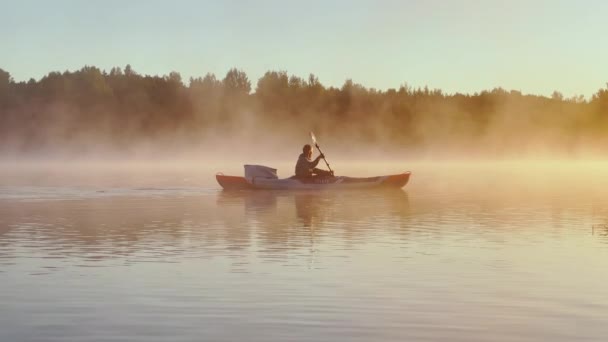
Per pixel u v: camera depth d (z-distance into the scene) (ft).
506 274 28.81
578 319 22.25
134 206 57.62
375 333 20.81
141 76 302.45
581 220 47.55
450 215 50.67
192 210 54.29
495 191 77.05
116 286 26.63
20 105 283.18
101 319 22.22
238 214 51.24
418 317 22.47
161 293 25.54
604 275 28.60
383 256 32.96
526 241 37.76
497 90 314.14
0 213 51.78
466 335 20.65
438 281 27.50
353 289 26.14
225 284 26.94
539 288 26.35
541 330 21.12
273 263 31.19
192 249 35.06
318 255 33.27
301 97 306.55
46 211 53.47
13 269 29.91
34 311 23.15
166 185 86.58
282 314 22.77
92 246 36.01
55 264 31.04
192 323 21.79
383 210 54.29
